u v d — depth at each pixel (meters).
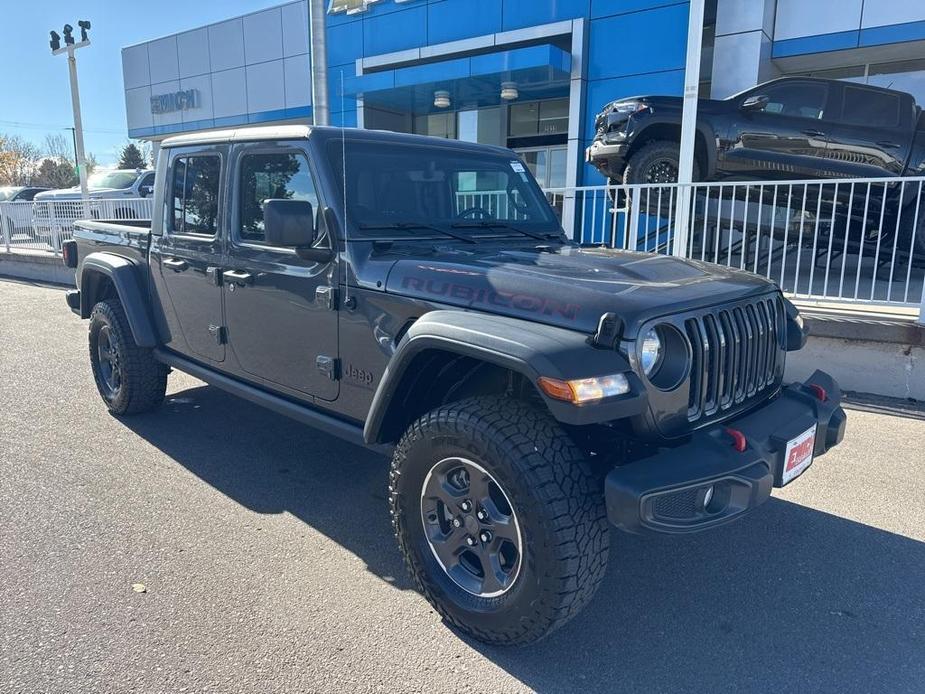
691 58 6.68
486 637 2.55
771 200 7.90
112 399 5.09
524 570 2.37
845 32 10.63
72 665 2.43
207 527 3.48
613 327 2.35
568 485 2.32
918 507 3.77
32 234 14.19
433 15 14.20
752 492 2.40
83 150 14.91
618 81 12.11
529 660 2.54
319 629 2.68
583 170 12.66
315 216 3.32
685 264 3.25
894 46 10.50
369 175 3.40
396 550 3.30
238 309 3.83
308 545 3.32
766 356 3.03
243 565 3.13
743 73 10.90
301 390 3.55
